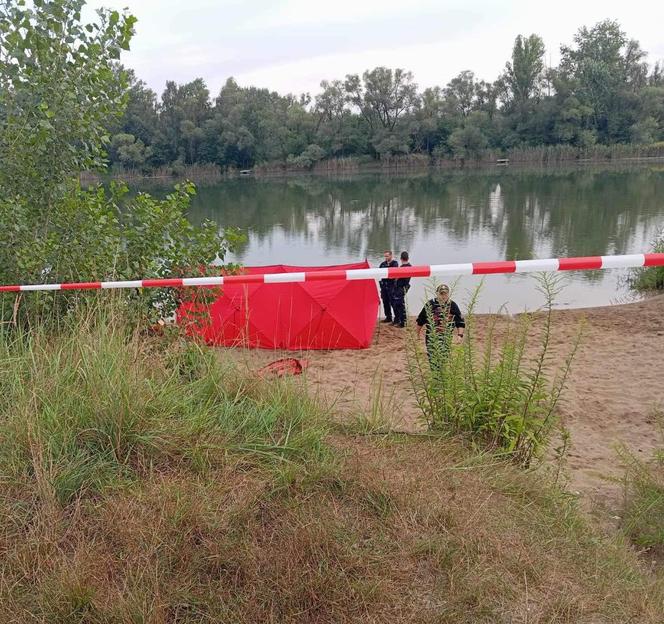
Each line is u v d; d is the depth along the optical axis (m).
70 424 3.33
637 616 2.65
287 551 2.70
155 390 3.70
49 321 5.03
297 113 96.69
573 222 29.30
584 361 9.40
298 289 10.53
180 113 90.94
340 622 2.45
